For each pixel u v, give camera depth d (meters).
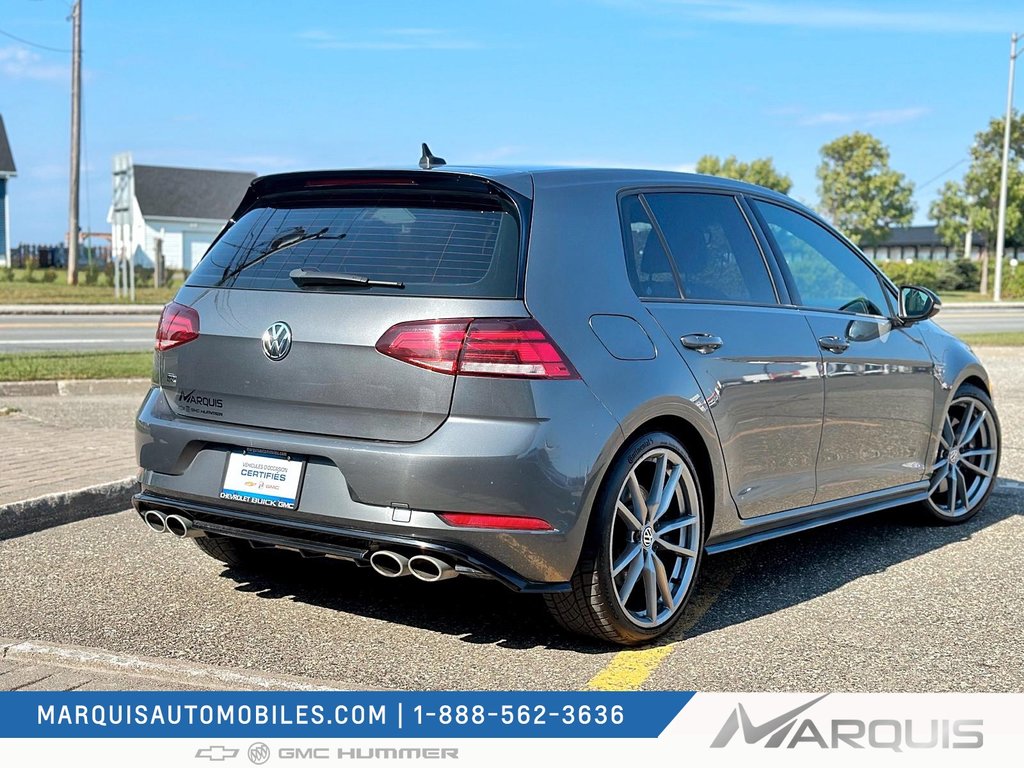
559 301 3.91
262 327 4.04
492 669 3.92
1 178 48.00
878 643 4.24
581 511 3.83
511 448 3.71
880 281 5.76
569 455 3.79
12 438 7.79
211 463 4.14
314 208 4.30
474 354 3.74
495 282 3.84
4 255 48.22
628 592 4.07
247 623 4.34
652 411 4.07
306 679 3.73
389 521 3.76
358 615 4.45
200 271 4.39
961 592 4.91
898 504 5.70
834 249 5.50
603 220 4.25
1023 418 9.96
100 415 9.28
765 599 4.80
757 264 4.92
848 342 5.18
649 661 4.03
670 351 4.23
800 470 4.92
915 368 5.64
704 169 73.06
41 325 21.55
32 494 5.82
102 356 13.90
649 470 4.23
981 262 66.56
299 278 4.02
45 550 5.33
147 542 5.50
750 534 4.78
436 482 3.71
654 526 4.20
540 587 3.86
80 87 36.50
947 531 6.08
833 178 64.44
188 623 4.32
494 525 3.73
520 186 4.05
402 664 3.95
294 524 3.92
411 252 3.96
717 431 4.40
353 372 3.85
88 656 3.80
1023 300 52.72
